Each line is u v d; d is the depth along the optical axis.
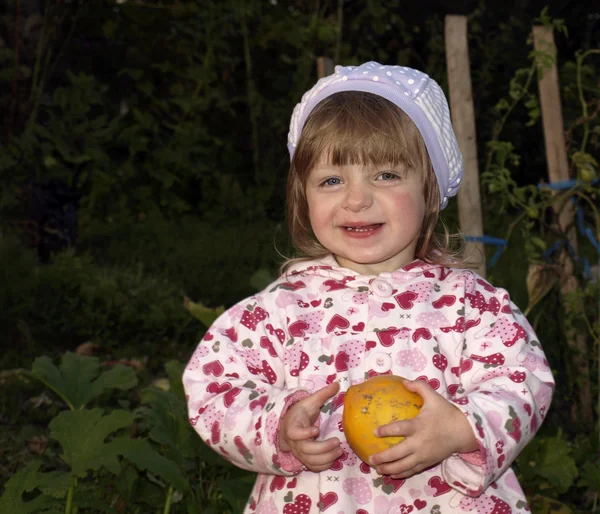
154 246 7.89
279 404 1.81
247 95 9.50
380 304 2.06
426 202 2.14
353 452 1.90
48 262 6.83
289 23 9.22
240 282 6.83
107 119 8.85
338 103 2.06
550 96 4.00
